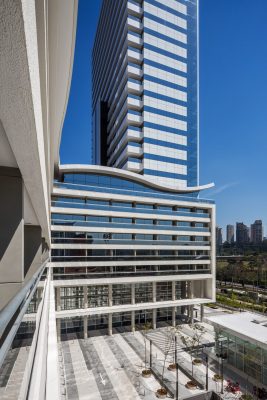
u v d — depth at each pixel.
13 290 4.78
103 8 82.25
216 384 23.92
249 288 71.56
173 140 56.97
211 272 43.88
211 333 37.94
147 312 41.41
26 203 7.40
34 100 2.44
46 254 21.73
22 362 2.80
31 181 5.23
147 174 53.88
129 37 55.72
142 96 56.19
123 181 40.75
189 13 61.81
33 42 2.02
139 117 55.62
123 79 58.44
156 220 40.88
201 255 43.41
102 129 74.38
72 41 6.02
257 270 80.69
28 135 3.11
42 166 4.96
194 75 61.09
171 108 57.44
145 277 38.53
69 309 35.41
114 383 24.14
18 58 1.78
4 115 2.65
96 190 36.62
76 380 24.50
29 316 3.39
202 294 44.94
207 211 45.31
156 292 41.66
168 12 59.06
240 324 28.48
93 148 91.38
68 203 34.88
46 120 4.68
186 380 24.78
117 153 61.97
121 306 37.28
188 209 44.19
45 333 6.37
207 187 46.25
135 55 55.97
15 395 2.52
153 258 39.50
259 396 21.64
